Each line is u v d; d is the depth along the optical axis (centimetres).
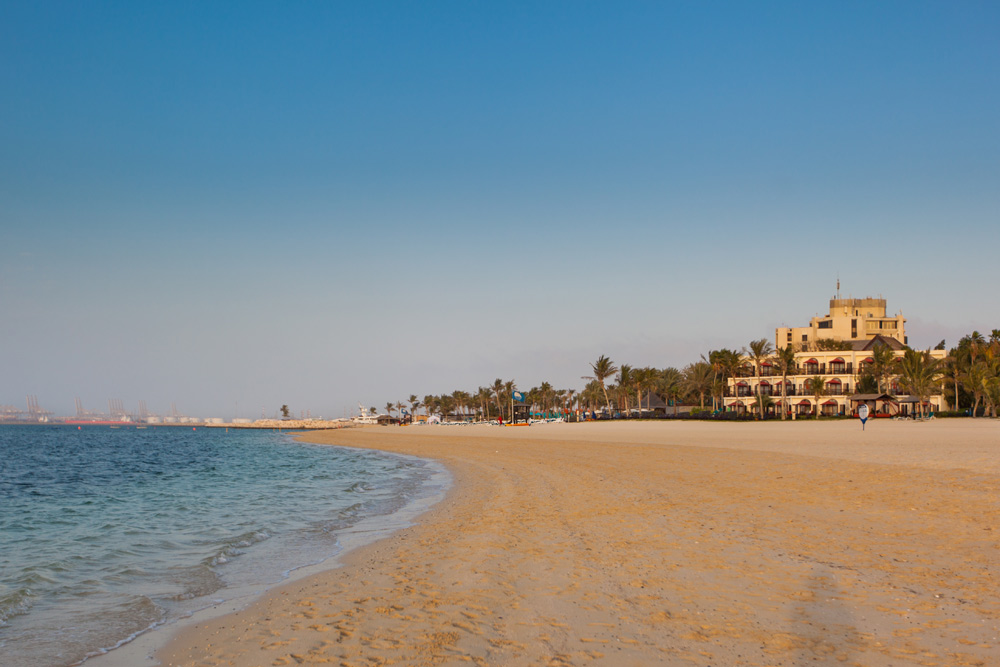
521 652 696
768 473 2289
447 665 668
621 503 1773
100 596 1070
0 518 2131
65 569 1276
